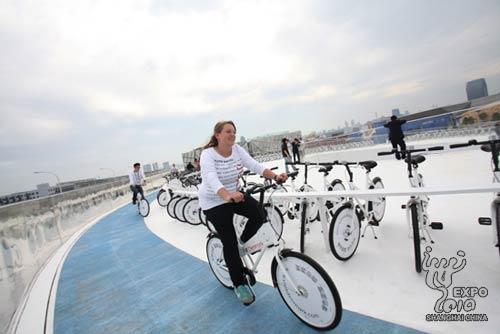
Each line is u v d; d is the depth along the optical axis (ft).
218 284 9.11
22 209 12.92
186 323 7.29
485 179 15.14
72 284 11.35
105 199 32.86
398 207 13.51
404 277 7.44
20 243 11.75
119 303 9.05
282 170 41.09
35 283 12.01
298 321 6.46
